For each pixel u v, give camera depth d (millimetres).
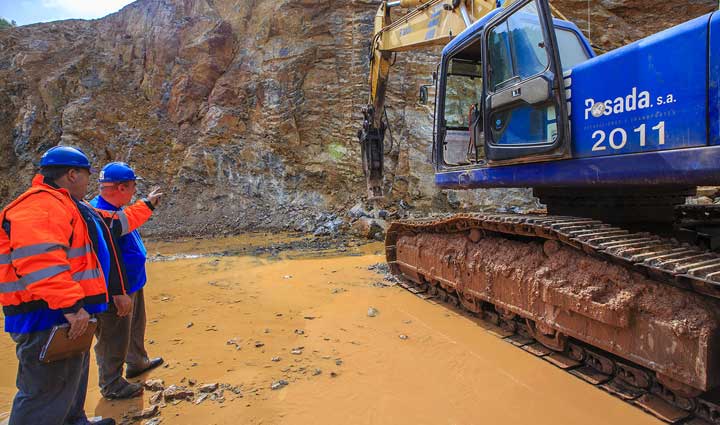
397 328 4738
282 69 15266
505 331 4629
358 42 15203
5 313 2291
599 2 14180
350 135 14867
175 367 3834
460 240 5348
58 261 2205
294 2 15586
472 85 8398
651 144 3279
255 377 3617
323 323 4918
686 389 2982
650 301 3158
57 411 2391
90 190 14406
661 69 3211
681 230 4578
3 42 18094
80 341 2361
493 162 4734
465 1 6629
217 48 16188
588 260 3695
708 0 13609
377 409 3109
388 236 7055
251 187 14586
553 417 3008
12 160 16047
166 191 14500
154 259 9000
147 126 15875
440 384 3482
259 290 6375
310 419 2990
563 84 3918
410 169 14445
